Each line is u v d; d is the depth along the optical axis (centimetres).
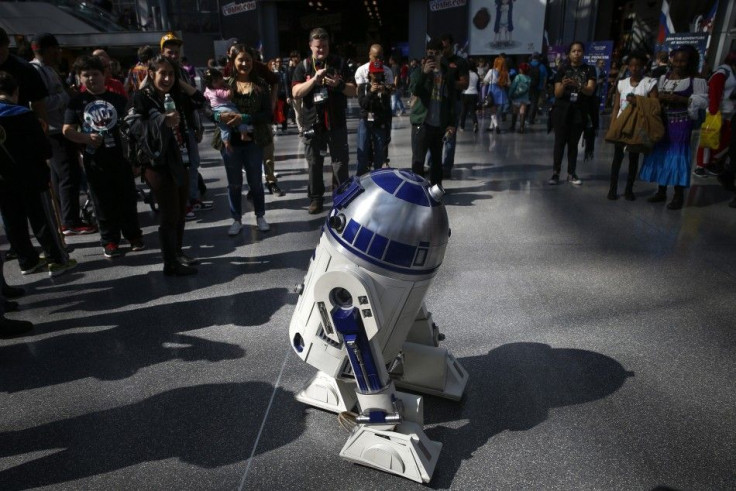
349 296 203
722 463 210
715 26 1364
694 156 913
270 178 675
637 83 597
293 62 1232
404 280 196
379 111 607
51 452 224
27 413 251
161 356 300
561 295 367
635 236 488
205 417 246
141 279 414
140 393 265
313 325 216
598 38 2191
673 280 389
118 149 441
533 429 232
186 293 386
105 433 236
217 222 562
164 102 372
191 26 2538
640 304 351
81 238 523
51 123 489
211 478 208
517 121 1441
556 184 697
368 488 201
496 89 1202
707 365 279
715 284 380
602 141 1072
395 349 216
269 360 294
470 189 679
